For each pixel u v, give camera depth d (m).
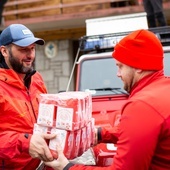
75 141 2.40
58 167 2.30
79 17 9.42
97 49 5.10
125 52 2.21
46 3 10.48
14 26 2.84
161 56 2.22
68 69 10.05
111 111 4.55
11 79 2.75
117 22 5.54
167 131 2.06
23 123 2.67
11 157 2.49
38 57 10.25
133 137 2.03
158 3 6.44
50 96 2.40
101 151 3.30
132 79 2.25
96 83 4.92
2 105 2.64
